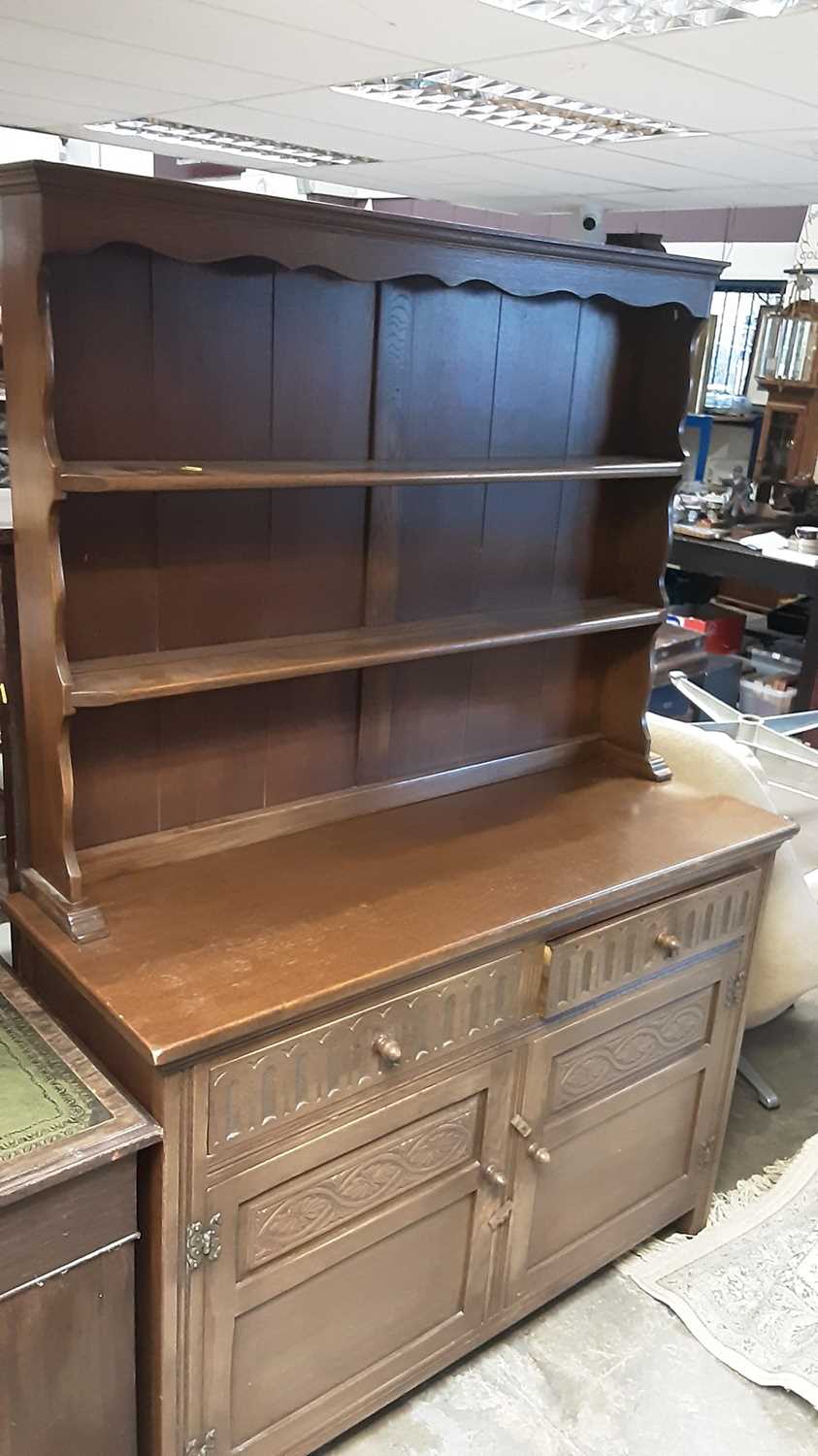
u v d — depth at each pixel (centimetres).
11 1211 132
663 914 203
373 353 192
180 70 269
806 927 250
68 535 167
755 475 624
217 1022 145
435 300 198
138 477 152
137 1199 149
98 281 159
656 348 229
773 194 422
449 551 216
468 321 204
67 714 158
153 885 182
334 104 304
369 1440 190
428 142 357
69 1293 141
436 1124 179
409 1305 187
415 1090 173
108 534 171
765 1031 314
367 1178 172
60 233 139
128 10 213
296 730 203
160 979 155
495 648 228
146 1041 140
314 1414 178
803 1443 194
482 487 217
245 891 182
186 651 183
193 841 192
